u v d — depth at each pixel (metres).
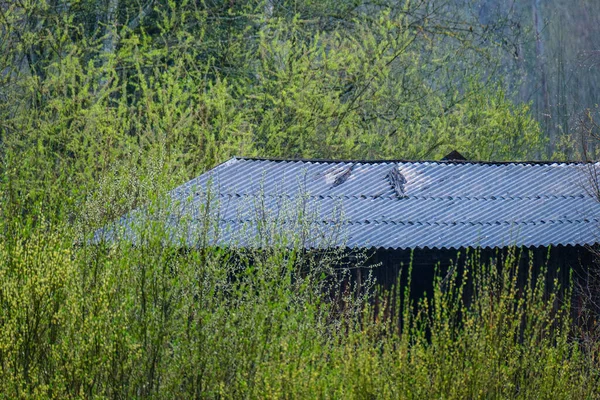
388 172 59.16
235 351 31.67
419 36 104.44
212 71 93.38
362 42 99.31
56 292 31.06
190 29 96.50
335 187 57.62
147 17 94.12
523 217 54.84
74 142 78.06
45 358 30.84
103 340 30.70
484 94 107.38
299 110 85.62
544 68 162.00
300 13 95.06
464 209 55.75
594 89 155.38
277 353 30.92
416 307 55.81
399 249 52.47
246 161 59.69
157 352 31.55
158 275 32.50
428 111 101.88
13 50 84.25
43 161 74.62
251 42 97.19
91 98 82.94
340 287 51.34
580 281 52.97
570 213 55.19
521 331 51.94
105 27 94.44
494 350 32.44
